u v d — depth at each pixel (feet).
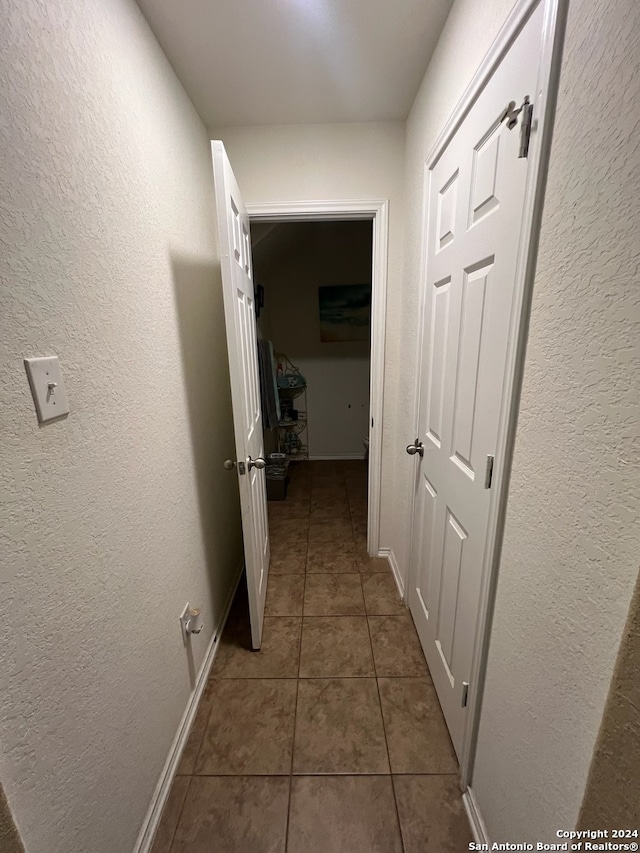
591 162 1.74
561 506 2.06
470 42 3.16
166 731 3.58
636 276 1.50
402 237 5.84
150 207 3.48
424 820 3.27
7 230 1.82
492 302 2.84
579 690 1.92
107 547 2.67
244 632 5.44
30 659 1.96
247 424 4.88
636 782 1.49
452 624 3.82
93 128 2.57
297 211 5.81
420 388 4.95
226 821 3.29
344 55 4.20
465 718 3.44
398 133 5.56
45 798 2.07
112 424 2.76
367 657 4.96
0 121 1.78
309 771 3.66
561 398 2.04
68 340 2.27
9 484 1.82
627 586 1.60
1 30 1.79
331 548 7.62
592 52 1.71
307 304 11.73
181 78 4.45
